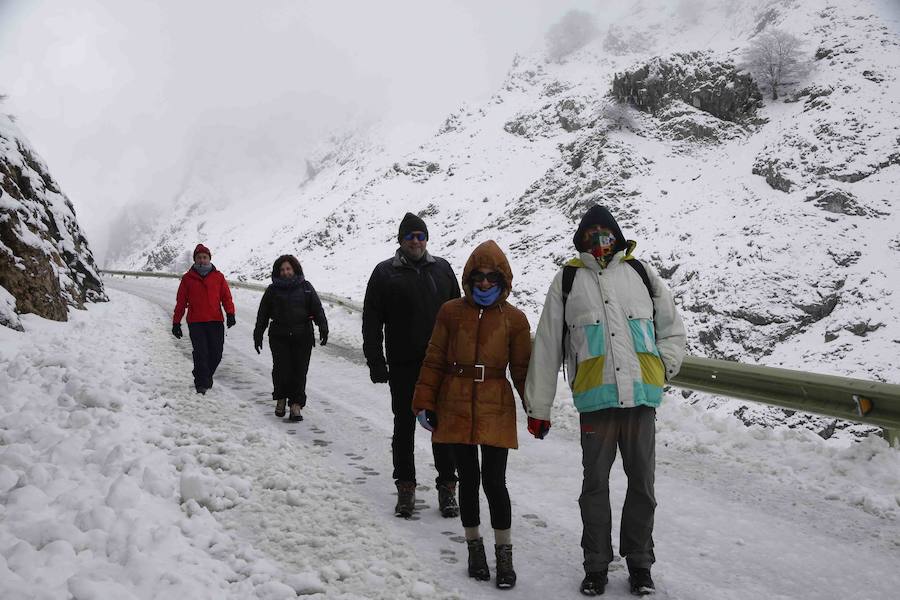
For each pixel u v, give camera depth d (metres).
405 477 5.08
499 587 3.94
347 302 22.91
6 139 17.73
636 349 3.86
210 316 9.16
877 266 40.78
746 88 65.50
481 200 85.56
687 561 4.39
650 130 67.94
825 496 5.59
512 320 4.18
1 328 11.80
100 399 7.25
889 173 48.81
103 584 3.31
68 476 5.06
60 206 20.86
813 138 54.41
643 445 3.87
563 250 57.38
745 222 49.38
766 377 6.95
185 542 4.12
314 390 10.13
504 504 4.01
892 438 6.03
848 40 68.06
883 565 4.32
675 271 48.22
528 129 103.81
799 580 4.11
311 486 5.54
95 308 19.61
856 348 36.12
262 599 3.54
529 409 3.98
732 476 6.17
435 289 5.27
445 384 4.16
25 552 3.62
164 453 5.89
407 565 4.17
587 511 3.92
